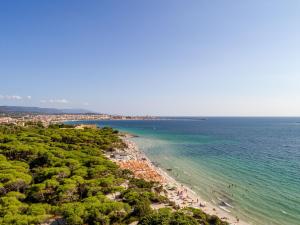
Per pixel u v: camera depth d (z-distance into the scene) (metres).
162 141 139.12
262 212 39.81
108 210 32.50
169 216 28.45
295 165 74.94
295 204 42.91
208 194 48.97
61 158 59.66
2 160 54.16
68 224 29.00
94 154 74.06
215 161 81.69
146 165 72.25
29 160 59.38
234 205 43.03
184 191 50.34
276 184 54.78
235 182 56.91
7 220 27.62
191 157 89.38
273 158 86.88
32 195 37.44
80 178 43.59
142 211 33.78
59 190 37.91
